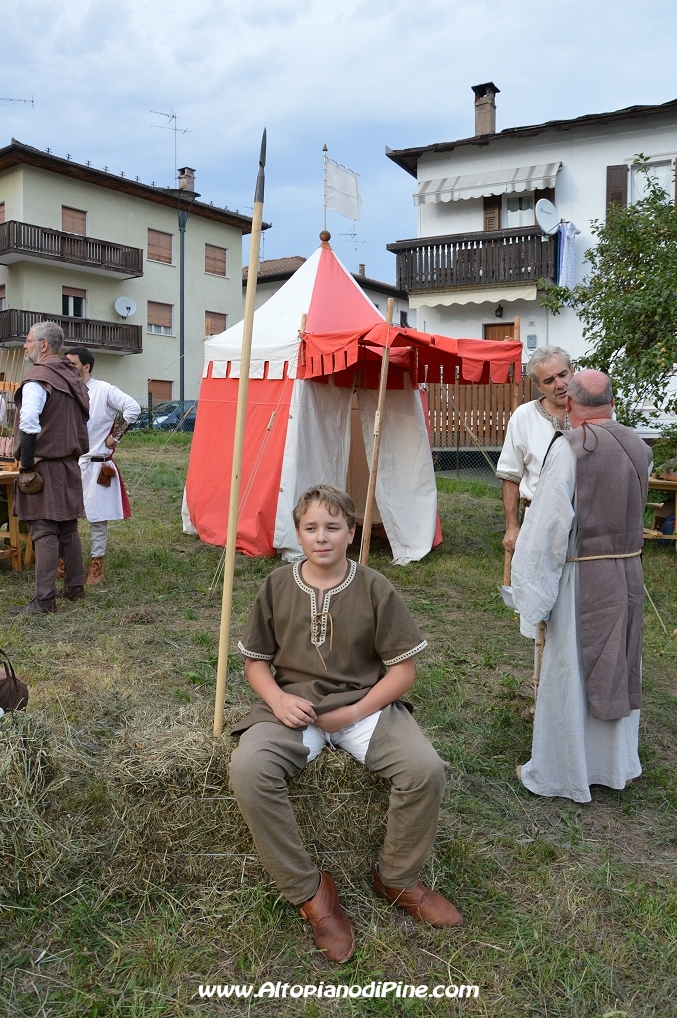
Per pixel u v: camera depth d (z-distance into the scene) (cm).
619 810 312
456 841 276
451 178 1848
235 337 830
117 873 246
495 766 343
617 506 304
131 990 207
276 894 242
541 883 260
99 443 614
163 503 1051
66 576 572
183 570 685
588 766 324
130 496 1088
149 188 2694
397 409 825
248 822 224
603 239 962
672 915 248
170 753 252
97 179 2573
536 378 396
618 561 309
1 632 491
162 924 228
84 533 831
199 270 3020
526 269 1795
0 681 298
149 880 245
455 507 1110
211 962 219
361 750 244
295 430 744
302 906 230
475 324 1911
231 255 3134
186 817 246
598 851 282
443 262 1880
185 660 459
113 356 2769
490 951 227
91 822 256
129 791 249
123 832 249
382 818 249
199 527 817
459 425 1549
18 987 207
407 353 786
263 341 775
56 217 2523
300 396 748
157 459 1486
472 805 305
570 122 1694
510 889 258
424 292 1900
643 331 844
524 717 393
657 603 635
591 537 306
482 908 246
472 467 1546
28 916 231
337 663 252
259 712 252
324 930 225
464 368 707
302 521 252
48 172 2486
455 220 1894
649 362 794
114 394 614
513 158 1800
